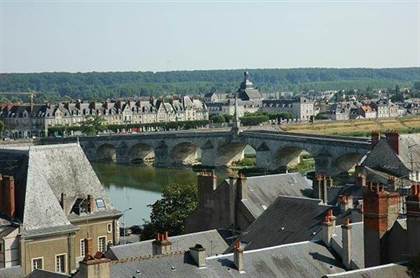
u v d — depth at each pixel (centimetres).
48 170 16888
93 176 17500
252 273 10456
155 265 10081
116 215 17212
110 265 9800
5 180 15200
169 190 19588
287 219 13862
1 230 14838
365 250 9850
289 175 18125
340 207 14225
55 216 15450
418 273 9019
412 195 9456
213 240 14588
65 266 15400
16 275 11912
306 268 10856
